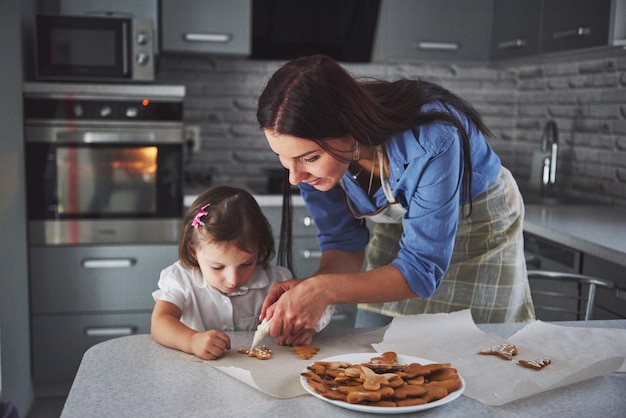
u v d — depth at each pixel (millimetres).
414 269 1430
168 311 1562
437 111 1484
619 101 3119
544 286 2754
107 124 3141
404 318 1500
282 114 1322
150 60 3197
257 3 3504
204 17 3420
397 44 3605
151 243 3244
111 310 3236
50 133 3102
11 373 2867
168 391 1184
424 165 1428
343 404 1099
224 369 1258
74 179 3154
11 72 2949
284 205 1684
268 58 3680
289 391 1184
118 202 3203
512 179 1865
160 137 3188
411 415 1103
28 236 3148
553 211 3047
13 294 2906
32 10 3268
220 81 3826
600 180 3273
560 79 3607
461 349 1381
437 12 3607
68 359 3230
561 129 3602
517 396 1164
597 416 1113
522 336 1453
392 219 1729
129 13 3346
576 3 2850
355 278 1413
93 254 3199
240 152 3891
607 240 2430
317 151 1355
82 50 3146
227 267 1623
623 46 2641
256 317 1734
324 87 1323
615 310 2326
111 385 1205
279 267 1790
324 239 1856
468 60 3670
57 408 3180
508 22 3473
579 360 1335
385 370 1229
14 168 2939
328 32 3617
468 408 1135
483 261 1797
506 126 4082
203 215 1616
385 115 1418
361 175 1642
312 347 1400
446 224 1443
